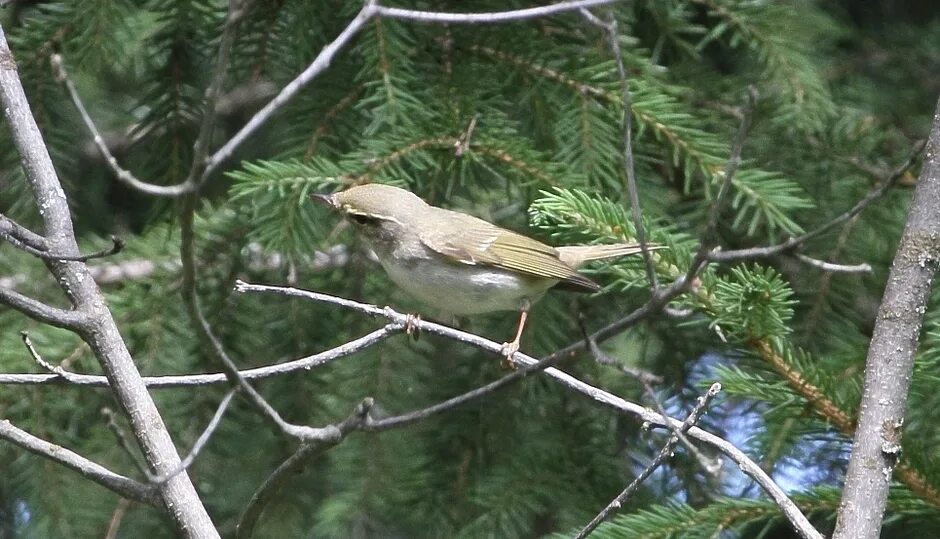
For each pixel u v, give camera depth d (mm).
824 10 13352
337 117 10500
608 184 10398
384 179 9992
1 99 7598
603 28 6012
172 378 7613
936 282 9586
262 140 13406
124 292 11133
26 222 10836
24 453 11367
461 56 10617
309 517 12344
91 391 11242
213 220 11344
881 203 11477
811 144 11797
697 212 11242
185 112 11086
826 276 11352
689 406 11859
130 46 11594
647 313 5656
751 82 11758
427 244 9859
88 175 14125
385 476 11312
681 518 8578
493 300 10047
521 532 11703
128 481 6926
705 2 11086
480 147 9977
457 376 11609
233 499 12227
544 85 10477
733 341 8391
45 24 10500
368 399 6277
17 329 11047
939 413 8719
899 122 12578
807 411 8172
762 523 11484
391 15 6008
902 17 14375
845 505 6707
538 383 11586
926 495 7938
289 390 11430
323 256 11562
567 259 9891
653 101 10250
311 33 10336
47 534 11234
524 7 10695
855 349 9664
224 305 11281
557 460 11352
